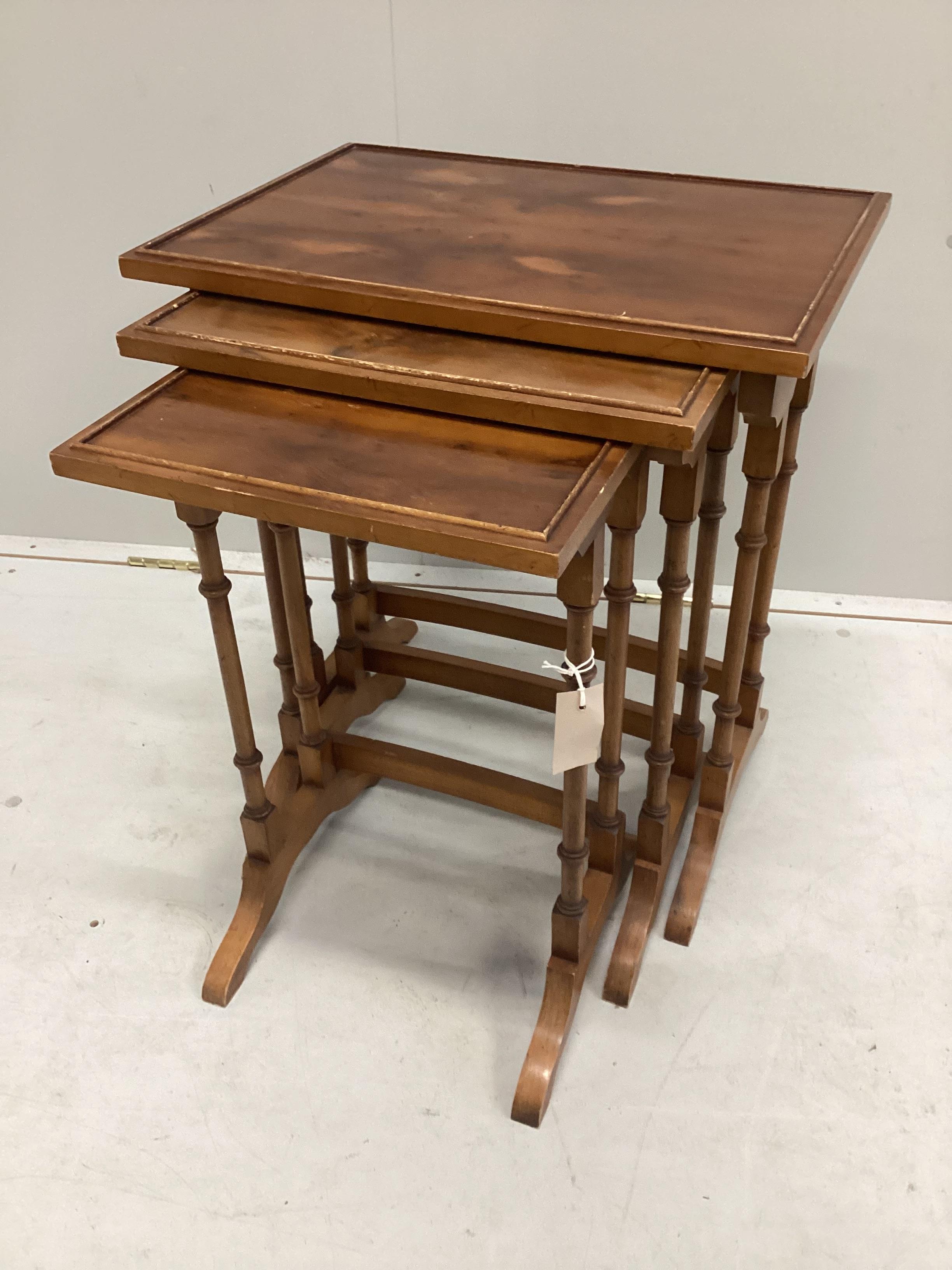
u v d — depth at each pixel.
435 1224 1.45
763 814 2.04
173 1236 1.44
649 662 2.08
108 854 1.98
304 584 1.72
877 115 2.00
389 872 1.95
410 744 2.23
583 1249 1.43
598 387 1.26
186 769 2.16
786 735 2.22
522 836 2.03
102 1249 1.43
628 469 1.24
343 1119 1.57
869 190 1.95
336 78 2.14
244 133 2.23
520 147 2.17
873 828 2.01
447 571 2.72
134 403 1.35
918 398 2.27
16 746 2.21
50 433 2.68
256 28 2.10
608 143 2.13
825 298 1.34
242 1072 1.63
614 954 1.73
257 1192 1.49
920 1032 1.67
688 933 1.80
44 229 2.37
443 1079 1.62
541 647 2.47
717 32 1.96
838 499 2.45
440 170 1.83
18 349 2.54
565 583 1.26
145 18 2.10
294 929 1.84
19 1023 1.70
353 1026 1.69
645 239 1.54
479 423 1.29
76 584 2.71
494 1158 1.52
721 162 2.11
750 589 1.64
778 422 1.43
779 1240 1.43
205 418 1.32
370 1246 1.43
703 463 1.44
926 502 2.42
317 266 1.45
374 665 2.15
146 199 2.32
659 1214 1.46
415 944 1.82
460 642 2.50
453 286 1.39
